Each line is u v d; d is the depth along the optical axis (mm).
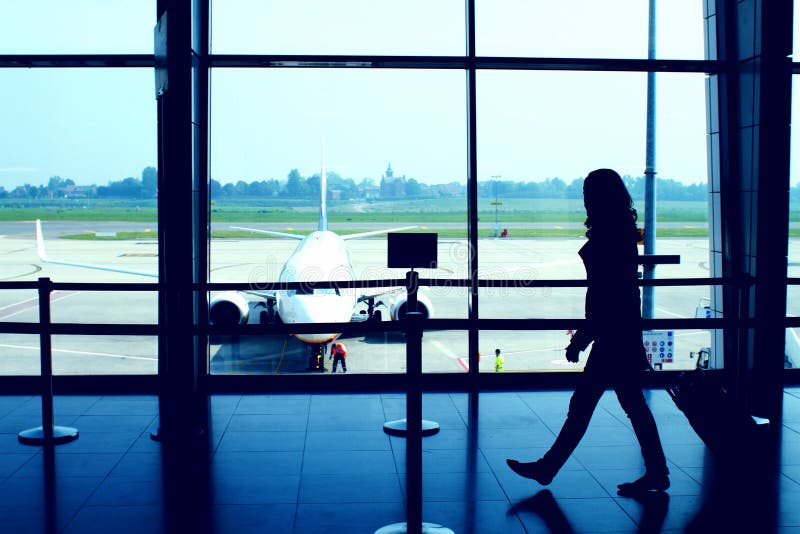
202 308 5953
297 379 6559
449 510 3902
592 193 4105
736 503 3994
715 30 6527
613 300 4062
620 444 5016
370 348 10906
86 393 6410
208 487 4230
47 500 4020
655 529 3660
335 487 4238
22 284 4801
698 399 4715
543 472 4156
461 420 5645
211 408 5992
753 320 4672
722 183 6586
